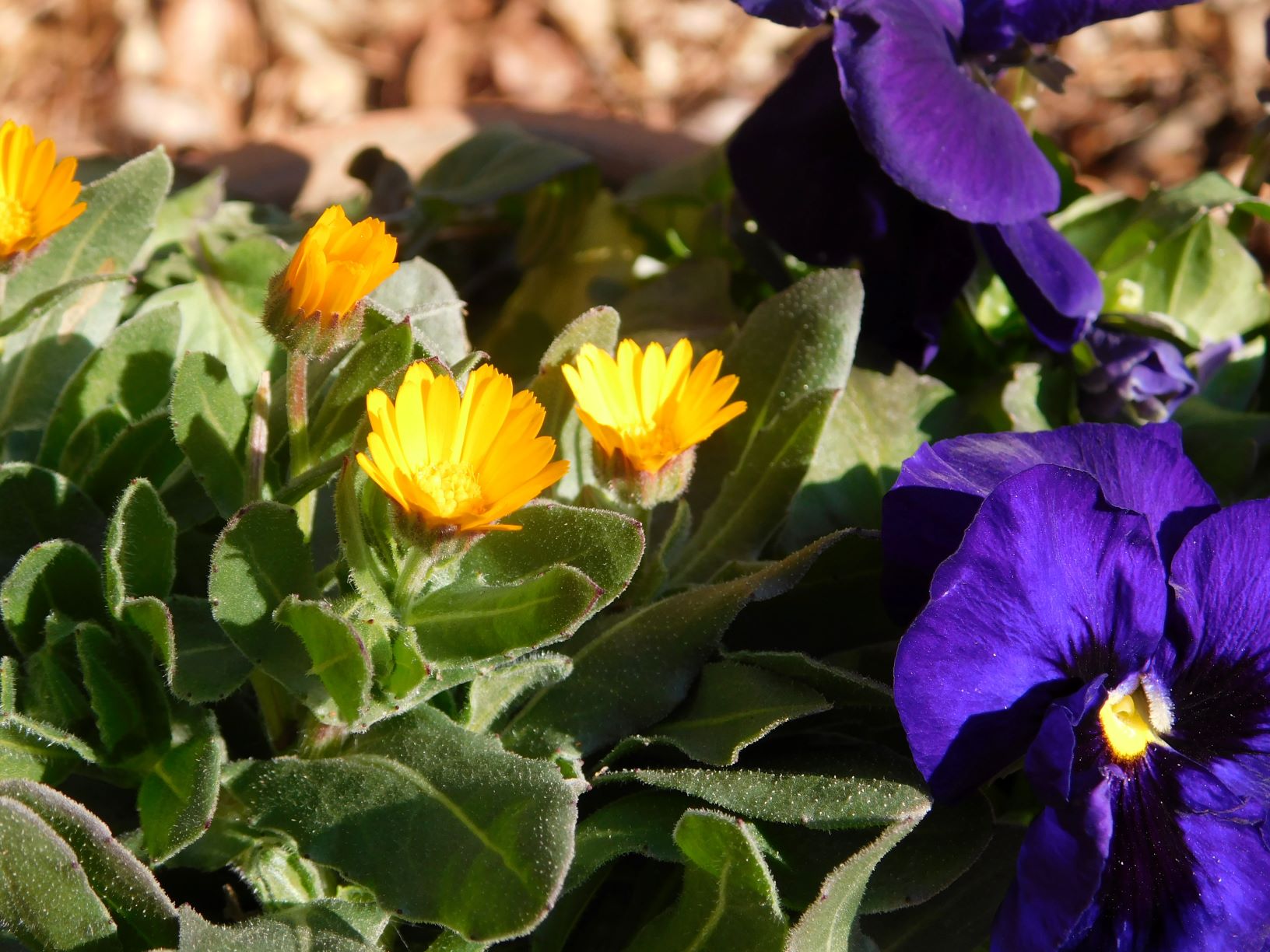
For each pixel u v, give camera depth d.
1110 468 0.61
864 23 0.64
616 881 0.61
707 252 0.77
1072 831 0.56
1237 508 0.59
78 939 0.56
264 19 1.30
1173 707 0.59
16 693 0.58
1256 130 0.73
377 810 0.57
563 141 0.83
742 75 1.30
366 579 0.56
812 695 0.59
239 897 0.60
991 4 0.67
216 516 0.63
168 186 0.65
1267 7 1.28
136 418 0.63
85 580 0.59
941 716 0.57
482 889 0.55
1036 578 0.57
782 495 0.62
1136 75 1.25
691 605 0.60
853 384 0.69
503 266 0.84
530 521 0.58
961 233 0.69
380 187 0.77
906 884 0.58
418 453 0.55
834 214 0.70
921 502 0.60
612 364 0.58
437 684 0.57
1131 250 0.72
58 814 0.56
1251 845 0.58
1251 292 0.72
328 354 0.57
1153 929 0.58
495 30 1.31
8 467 0.60
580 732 0.59
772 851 0.58
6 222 0.59
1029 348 0.72
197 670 0.58
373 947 0.56
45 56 1.25
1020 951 0.56
